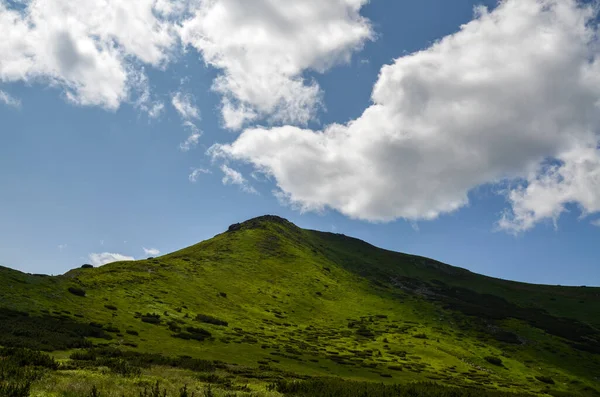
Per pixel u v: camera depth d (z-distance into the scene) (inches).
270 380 1804.9
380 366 3462.1
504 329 5979.3
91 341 2375.7
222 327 3924.7
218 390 1103.6
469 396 1700.3
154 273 5118.1
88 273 4377.5
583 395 3654.0
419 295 7854.3
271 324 4648.1
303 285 6840.6
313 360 3218.5
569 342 5546.3
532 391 3408.0
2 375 840.9
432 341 4970.5
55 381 867.4
